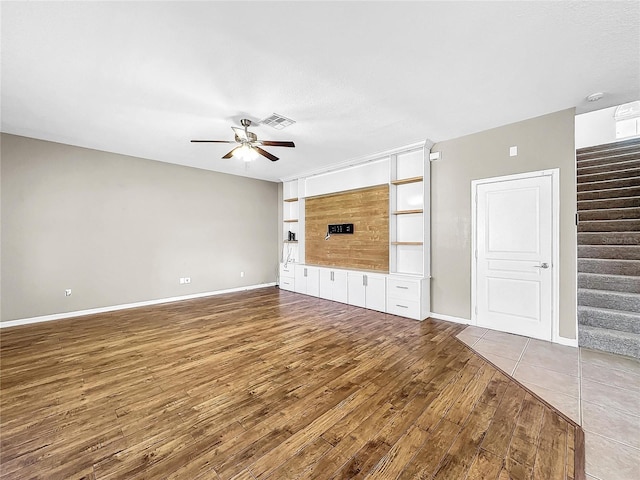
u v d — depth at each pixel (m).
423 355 2.97
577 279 3.38
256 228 6.97
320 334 3.62
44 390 2.32
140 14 1.82
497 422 1.91
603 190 4.30
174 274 5.60
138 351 3.12
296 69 2.44
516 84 2.68
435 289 4.32
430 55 2.25
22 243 4.09
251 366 2.75
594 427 1.85
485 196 3.79
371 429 1.85
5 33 1.98
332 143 4.32
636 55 2.24
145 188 5.23
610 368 2.65
